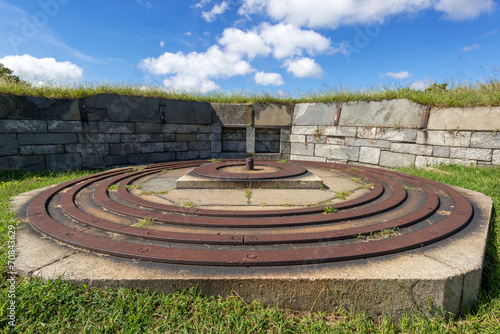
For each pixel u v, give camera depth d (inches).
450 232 91.5
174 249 79.4
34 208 115.3
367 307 70.0
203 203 126.4
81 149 255.1
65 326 62.1
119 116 272.4
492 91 230.5
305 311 70.1
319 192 147.6
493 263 93.2
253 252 77.7
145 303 66.9
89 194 142.4
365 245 81.7
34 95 236.8
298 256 75.3
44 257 77.8
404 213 112.8
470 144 214.1
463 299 72.5
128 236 91.1
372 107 270.4
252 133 337.4
